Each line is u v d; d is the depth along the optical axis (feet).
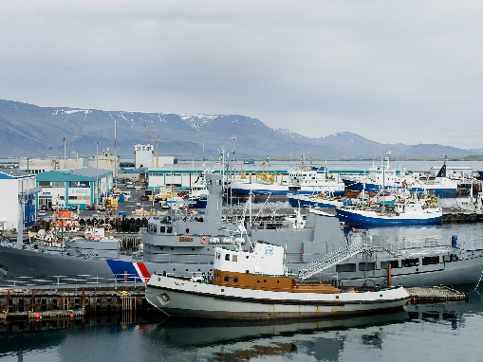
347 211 580.71
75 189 568.82
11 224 417.49
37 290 238.89
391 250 278.87
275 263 239.71
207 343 214.90
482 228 559.38
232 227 275.18
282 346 212.84
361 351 208.13
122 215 512.22
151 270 257.34
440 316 246.06
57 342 213.25
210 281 237.04
